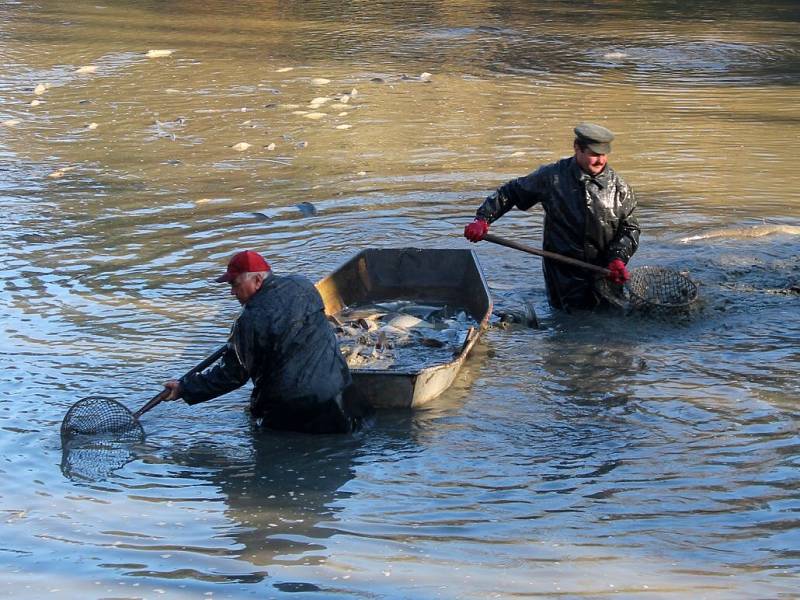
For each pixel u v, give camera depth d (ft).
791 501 23.81
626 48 94.38
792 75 81.51
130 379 30.94
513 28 107.55
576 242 36.17
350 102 70.79
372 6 124.16
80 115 67.31
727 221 45.83
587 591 20.06
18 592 20.42
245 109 68.74
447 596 19.95
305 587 20.43
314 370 27.63
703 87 76.74
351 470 25.81
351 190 50.75
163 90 74.84
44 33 99.76
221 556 21.74
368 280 38.52
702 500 23.94
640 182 51.96
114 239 43.80
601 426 27.96
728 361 32.09
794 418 28.12
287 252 42.14
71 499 24.38
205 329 34.65
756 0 131.75
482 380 30.91
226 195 50.11
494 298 37.93
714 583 20.30
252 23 108.47
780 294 37.63
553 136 61.36
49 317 35.58
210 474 25.70
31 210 47.75
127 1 123.24
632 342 33.71
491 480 25.14
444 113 67.67
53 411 28.96
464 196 49.60
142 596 20.21
